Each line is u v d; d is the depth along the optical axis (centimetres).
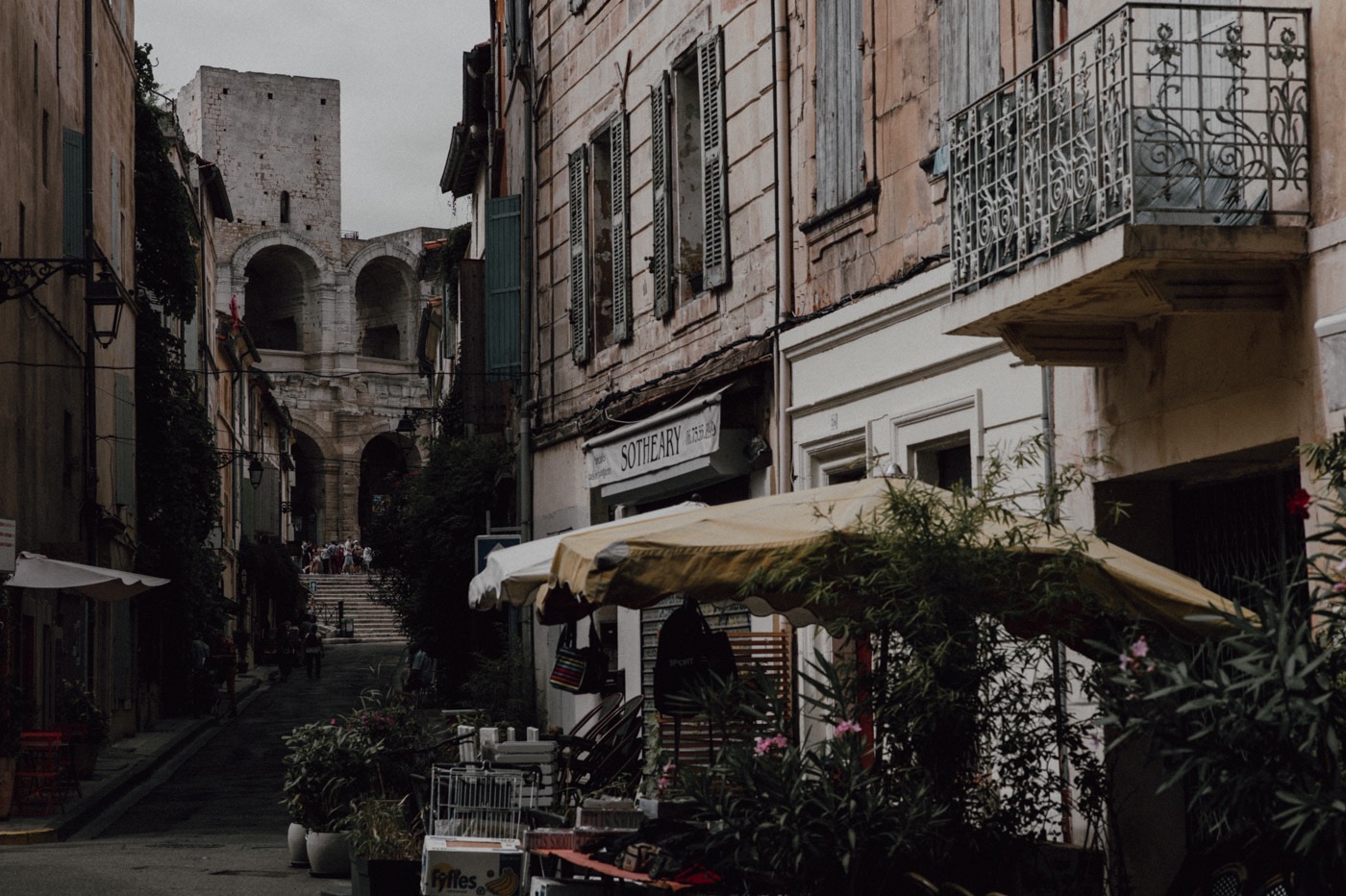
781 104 1378
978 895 701
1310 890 584
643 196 1697
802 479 1334
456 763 1112
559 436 1961
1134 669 570
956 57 1105
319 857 1228
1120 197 763
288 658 4741
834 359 1285
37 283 2052
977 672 695
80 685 2208
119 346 2886
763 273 1412
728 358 1449
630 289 1736
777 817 665
